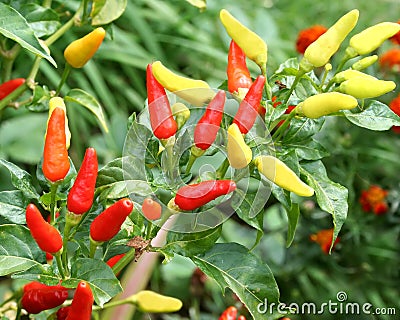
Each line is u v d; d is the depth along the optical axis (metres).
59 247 0.53
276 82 0.61
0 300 0.91
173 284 1.10
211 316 1.04
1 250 0.55
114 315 0.65
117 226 0.53
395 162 1.00
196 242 0.57
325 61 0.56
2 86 0.72
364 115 0.58
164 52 1.39
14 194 0.57
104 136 1.17
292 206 0.59
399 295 1.02
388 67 0.91
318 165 0.60
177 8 1.44
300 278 1.02
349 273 1.00
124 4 0.72
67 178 0.58
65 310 0.58
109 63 1.34
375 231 0.98
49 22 0.71
